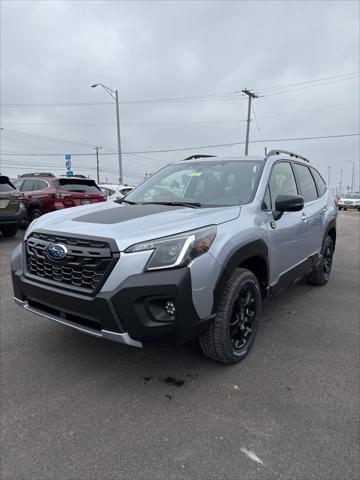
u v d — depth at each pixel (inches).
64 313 108.7
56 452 85.5
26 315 167.6
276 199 134.7
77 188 437.7
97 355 131.2
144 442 89.0
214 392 109.9
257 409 102.1
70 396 107.0
